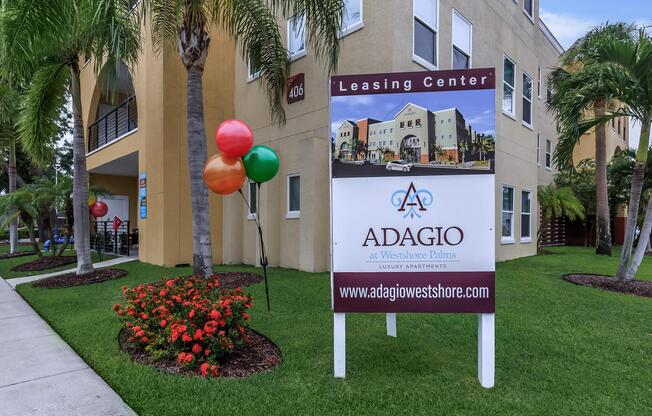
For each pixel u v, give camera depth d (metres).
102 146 14.94
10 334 5.14
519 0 12.95
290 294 6.61
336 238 3.61
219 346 3.82
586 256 13.13
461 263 3.51
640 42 6.82
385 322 5.18
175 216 10.41
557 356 4.17
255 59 8.64
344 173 3.61
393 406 3.16
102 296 6.98
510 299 6.38
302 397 3.29
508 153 11.94
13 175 15.75
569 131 7.74
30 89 9.35
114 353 4.30
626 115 7.54
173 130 10.43
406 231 3.56
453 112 3.50
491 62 11.16
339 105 3.62
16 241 16.36
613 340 4.60
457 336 4.72
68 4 6.07
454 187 3.51
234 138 5.32
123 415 3.12
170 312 4.36
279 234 10.06
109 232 15.22
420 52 8.77
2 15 6.10
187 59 7.15
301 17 7.34
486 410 3.10
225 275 8.33
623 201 17.11
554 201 14.19
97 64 7.30
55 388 3.57
